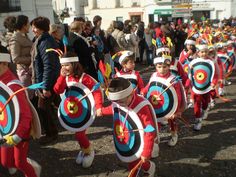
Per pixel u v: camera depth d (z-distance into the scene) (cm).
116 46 862
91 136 533
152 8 3350
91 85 404
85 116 402
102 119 614
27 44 534
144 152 323
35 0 1841
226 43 849
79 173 416
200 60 557
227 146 484
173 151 470
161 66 450
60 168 430
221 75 642
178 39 1295
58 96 555
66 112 413
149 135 318
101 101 396
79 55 625
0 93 317
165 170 415
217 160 440
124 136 334
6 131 322
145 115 323
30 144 505
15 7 1759
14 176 413
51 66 457
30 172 346
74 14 3900
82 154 436
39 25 461
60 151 480
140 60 1279
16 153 332
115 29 882
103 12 3884
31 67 501
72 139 523
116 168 426
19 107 313
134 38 1124
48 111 497
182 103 466
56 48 473
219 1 3459
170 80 452
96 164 437
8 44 571
